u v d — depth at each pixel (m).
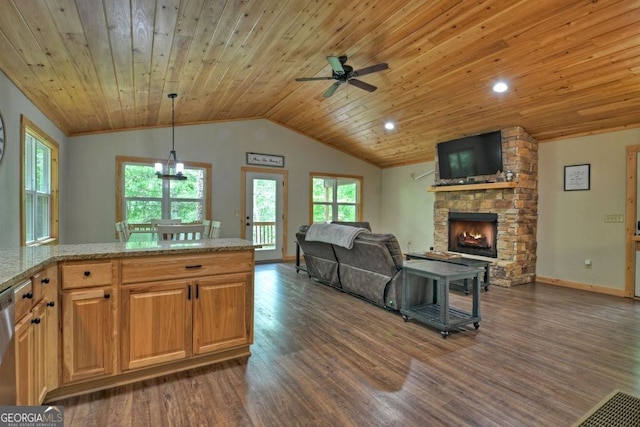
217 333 2.52
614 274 4.70
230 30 3.04
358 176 8.45
